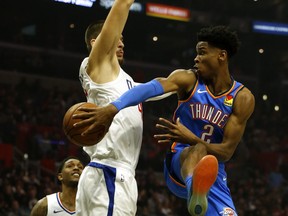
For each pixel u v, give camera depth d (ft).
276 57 108.06
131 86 15.96
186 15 95.86
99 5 90.63
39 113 78.43
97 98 15.60
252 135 86.38
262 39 102.01
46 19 96.84
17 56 92.53
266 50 106.32
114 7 15.21
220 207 14.83
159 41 106.22
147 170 67.97
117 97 15.42
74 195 23.48
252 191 68.95
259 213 64.80
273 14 103.45
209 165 13.12
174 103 82.02
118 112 14.94
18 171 59.77
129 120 15.47
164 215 58.49
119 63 16.53
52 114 78.33
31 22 97.66
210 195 14.93
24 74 91.20
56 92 85.30
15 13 94.79
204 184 13.21
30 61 92.89
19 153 64.64
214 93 15.19
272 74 107.24
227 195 15.26
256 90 104.73
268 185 73.61
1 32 94.27
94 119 13.75
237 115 15.05
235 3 102.17
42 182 58.23
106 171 15.06
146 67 100.58
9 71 90.22
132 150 15.52
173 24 98.07
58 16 96.27
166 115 81.51
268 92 105.09
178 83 15.05
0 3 91.71
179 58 106.52
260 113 96.58
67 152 68.13
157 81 14.84
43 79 92.02
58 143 69.67
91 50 15.97
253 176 74.18
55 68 94.68
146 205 58.29
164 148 75.87
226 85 15.28
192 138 14.64
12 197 52.44
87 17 94.02
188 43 105.29
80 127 13.74
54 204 23.54
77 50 98.53
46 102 81.46
